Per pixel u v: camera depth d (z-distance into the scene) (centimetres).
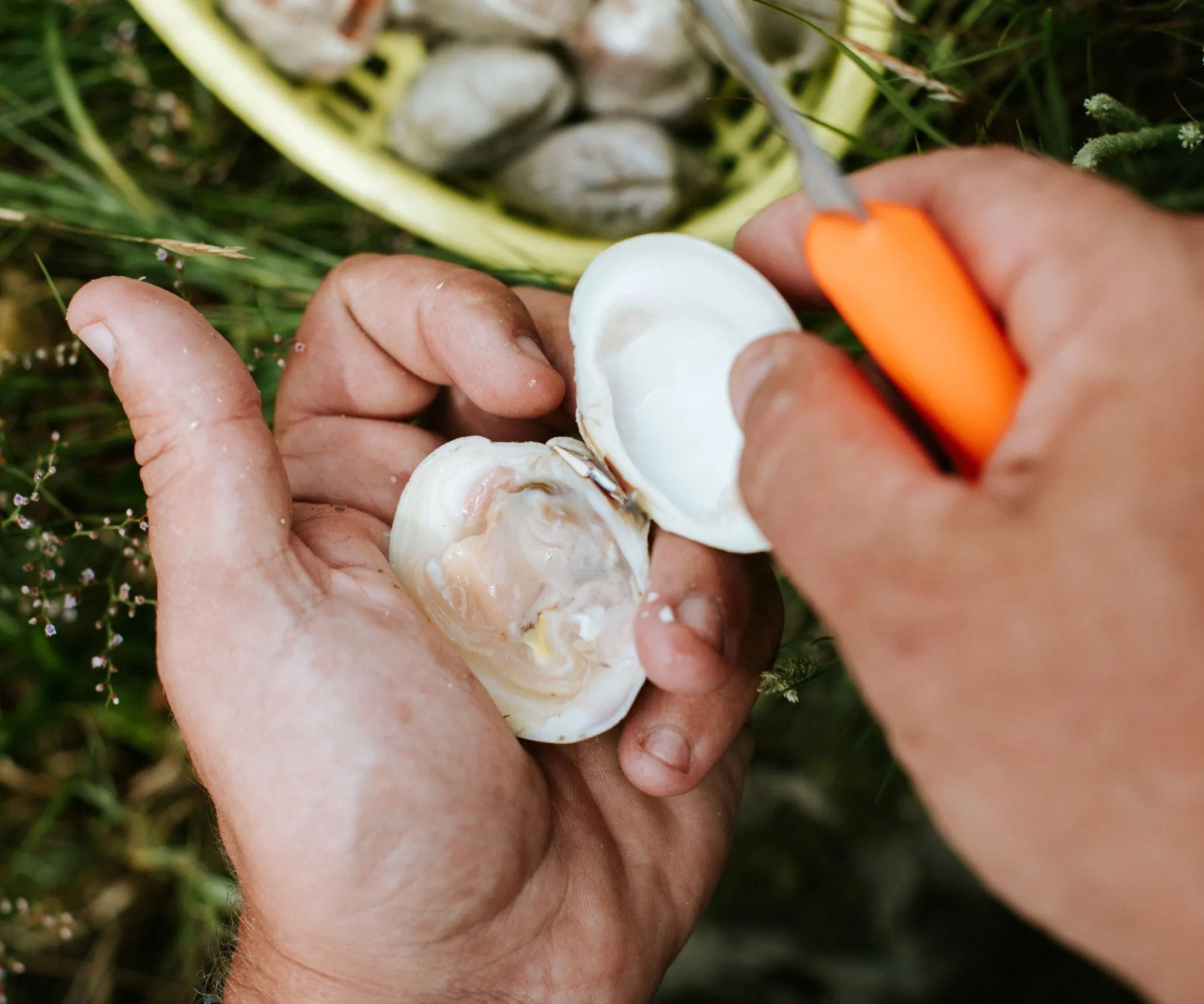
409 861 38
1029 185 33
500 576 41
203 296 59
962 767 31
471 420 48
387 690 39
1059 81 50
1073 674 30
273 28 53
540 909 40
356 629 39
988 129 50
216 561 38
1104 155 40
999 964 52
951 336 33
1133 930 31
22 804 58
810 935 54
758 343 34
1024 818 31
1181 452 30
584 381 39
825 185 33
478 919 39
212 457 38
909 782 54
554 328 47
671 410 40
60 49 55
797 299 40
